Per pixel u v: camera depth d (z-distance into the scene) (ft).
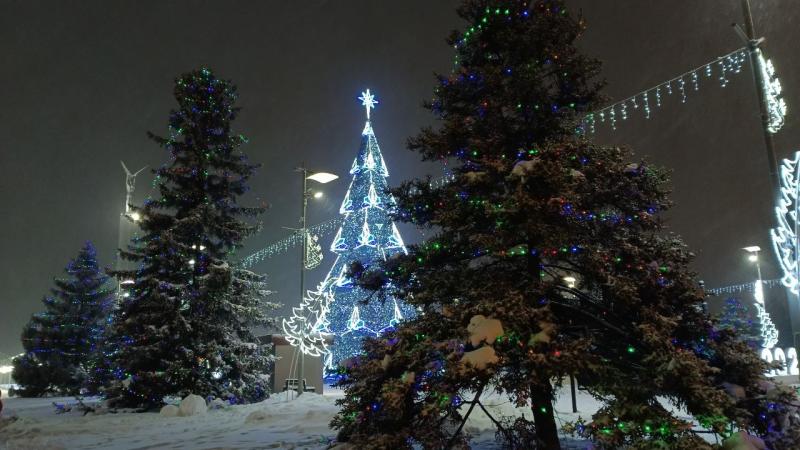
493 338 20.71
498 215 22.15
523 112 25.96
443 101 27.45
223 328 63.82
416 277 27.20
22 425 49.11
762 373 23.22
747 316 95.09
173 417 52.19
